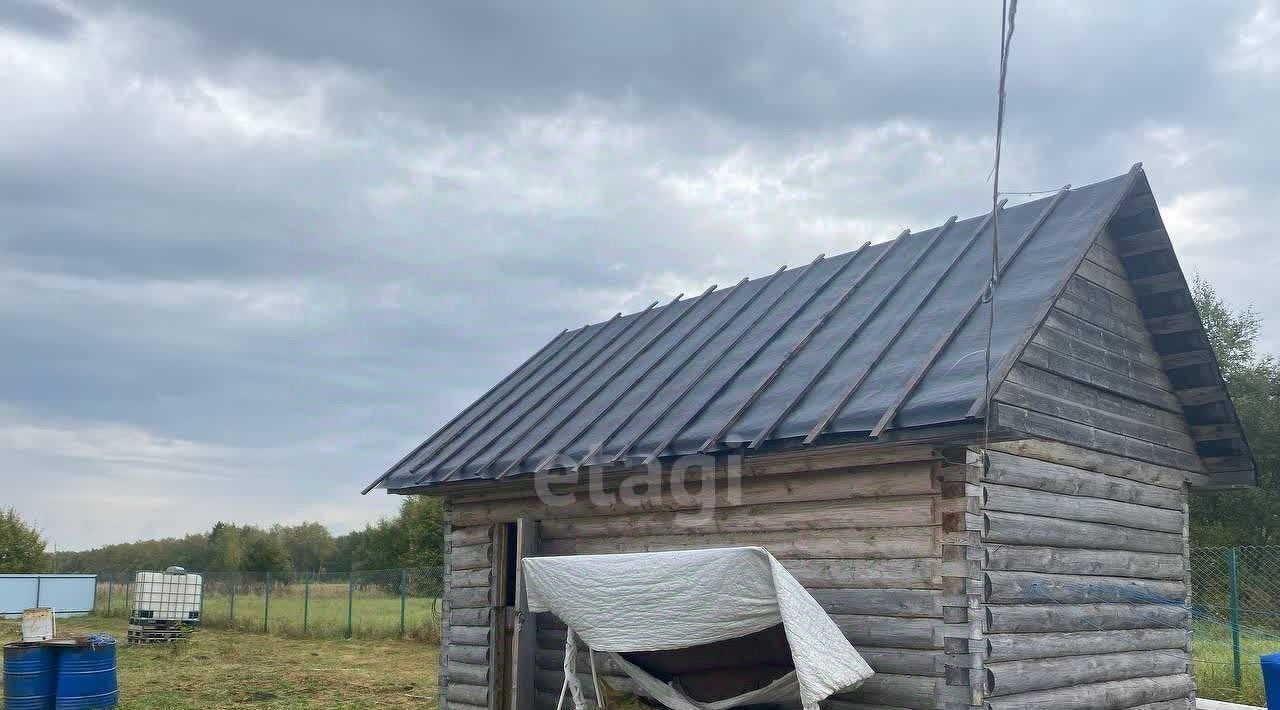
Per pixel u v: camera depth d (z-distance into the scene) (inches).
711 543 382.3
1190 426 450.0
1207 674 565.3
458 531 515.5
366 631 1171.9
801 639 288.5
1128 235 405.7
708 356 459.8
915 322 375.9
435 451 523.8
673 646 315.0
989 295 359.6
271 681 768.3
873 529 333.1
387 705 645.9
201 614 1375.5
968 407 292.8
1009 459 334.0
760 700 327.3
